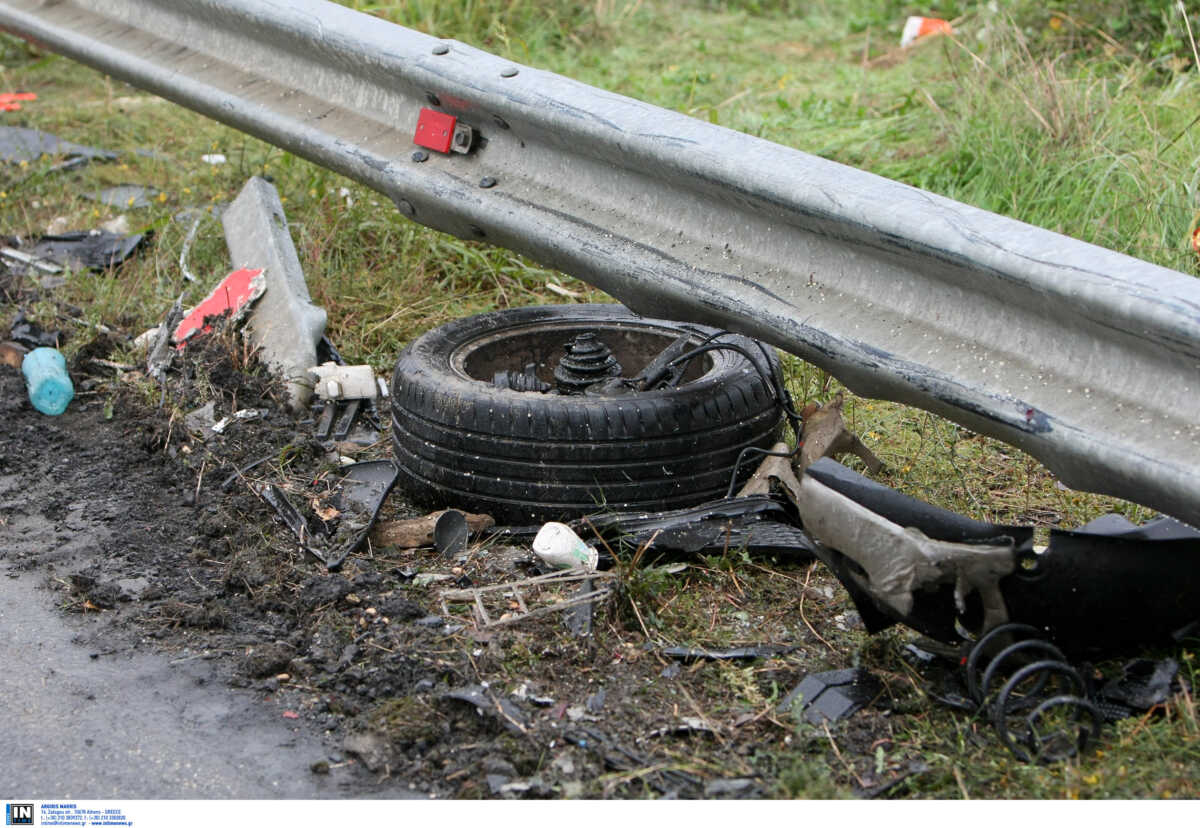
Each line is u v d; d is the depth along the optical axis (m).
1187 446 2.84
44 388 5.11
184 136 8.44
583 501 4.02
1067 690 3.10
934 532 3.16
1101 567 3.14
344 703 3.27
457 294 6.14
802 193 3.47
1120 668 3.31
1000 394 3.15
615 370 4.52
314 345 5.19
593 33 10.16
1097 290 2.94
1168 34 7.54
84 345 5.57
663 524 3.93
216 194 7.20
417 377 4.24
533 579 3.73
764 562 3.91
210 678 3.42
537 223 4.15
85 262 6.46
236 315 5.43
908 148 7.37
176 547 4.14
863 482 3.27
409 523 4.03
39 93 9.70
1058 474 3.12
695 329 4.75
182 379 5.16
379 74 4.70
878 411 4.98
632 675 3.34
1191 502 2.81
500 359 4.83
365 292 6.04
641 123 3.86
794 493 3.79
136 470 4.69
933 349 3.31
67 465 4.75
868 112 8.02
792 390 5.07
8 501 4.47
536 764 3.00
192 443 4.73
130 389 5.26
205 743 3.13
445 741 3.11
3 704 3.29
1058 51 7.91
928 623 3.20
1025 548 3.01
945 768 2.94
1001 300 3.20
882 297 3.45
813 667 3.39
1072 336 3.09
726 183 3.64
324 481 4.45
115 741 3.14
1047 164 6.40
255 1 5.18
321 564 3.93
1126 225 5.76
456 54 4.43
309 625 3.62
